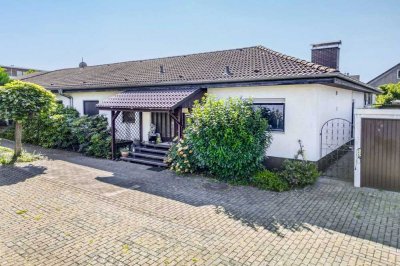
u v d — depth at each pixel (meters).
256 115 9.20
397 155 7.94
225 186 8.71
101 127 14.47
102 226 5.75
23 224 5.84
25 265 4.36
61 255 4.65
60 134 14.99
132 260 4.50
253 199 7.52
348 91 14.95
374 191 8.05
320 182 9.05
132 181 9.20
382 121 8.06
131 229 5.62
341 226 5.79
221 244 5.04
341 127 13.43
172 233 5.46
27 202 7.12
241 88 11.18
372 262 4.45
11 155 12.45
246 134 8.77
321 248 4.90
